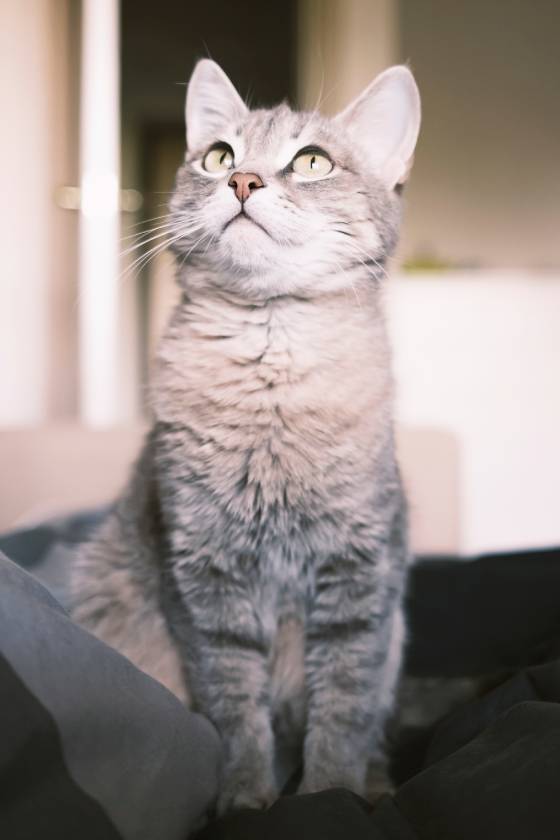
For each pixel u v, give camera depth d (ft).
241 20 12.09
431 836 2.27
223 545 3.76
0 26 9.96
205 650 3.76
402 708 4.12
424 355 9.25
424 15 10.24
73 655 2.44
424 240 10.25
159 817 2.43
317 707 3.76
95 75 9.95
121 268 10.28
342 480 3.71
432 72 10.18
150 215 11.80
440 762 2.57
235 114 4.48
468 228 10.23
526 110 10.07
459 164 10.18
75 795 2.19
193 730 2.78
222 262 3.92
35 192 10.18
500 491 9.30
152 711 2.59
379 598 3.79
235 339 3.93
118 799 2.32
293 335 3.89
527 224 10.21
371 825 2.32
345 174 4.08
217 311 3.96
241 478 3.75
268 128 4.19
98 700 2.40
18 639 2.32
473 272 9.53
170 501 3.81
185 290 4.14
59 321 10.28
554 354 9.18
